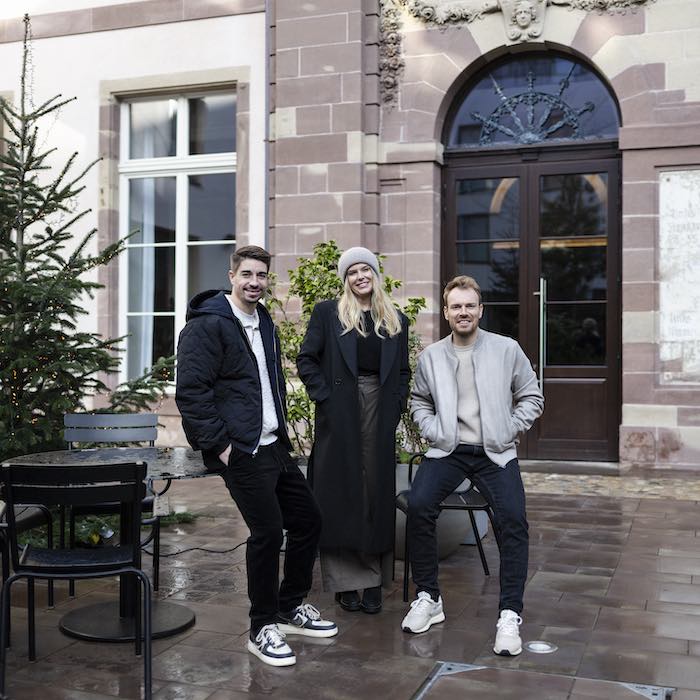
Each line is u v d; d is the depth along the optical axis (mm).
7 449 5270
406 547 4316
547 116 8867
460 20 8773
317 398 4090
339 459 4051
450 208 9094
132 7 9891
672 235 8234
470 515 4836
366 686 3221
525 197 8906
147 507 4566
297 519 3721
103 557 3432
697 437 8125
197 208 9961
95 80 10055
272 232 9250
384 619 4031
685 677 3289
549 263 8867
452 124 9117
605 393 8680
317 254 5492
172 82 9789
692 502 6746
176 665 3447
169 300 10062
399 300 8922
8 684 3252
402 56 8945
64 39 10148
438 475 3930
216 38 9648
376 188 8953
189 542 5555
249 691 3180
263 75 9492
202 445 3410
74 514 4488
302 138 9062
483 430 3871
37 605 4273
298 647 3645
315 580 4762
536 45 8656
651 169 8266
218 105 9922
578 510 6453
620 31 8352
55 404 5383
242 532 5852
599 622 3936
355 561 4109
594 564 4945
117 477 3312
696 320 8172
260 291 3584
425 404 4164
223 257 9875
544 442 8828
